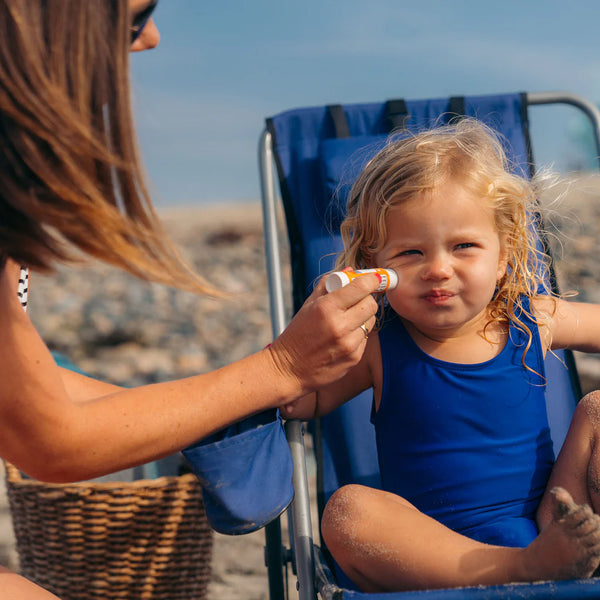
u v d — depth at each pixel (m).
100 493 1.98
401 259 1.51
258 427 1.40
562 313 1.72
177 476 2.11
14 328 1.14
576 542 1.15
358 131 2.24
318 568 1.39
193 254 9.20
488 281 1.51
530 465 1.58
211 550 2.17
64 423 1.19
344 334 1.34
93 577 2.01
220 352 5.52
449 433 1.57
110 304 6.80
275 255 2.09
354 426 1.90
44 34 0.99
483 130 1.75
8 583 1.25
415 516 1.35
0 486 3.12
